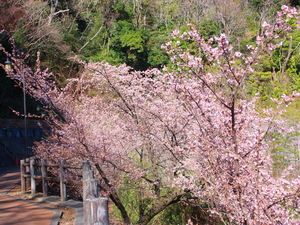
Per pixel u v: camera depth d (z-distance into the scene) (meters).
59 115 9.16
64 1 32.38
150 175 8.97
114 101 8.98
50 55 25.28
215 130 6.36
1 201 6.78
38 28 23.45
